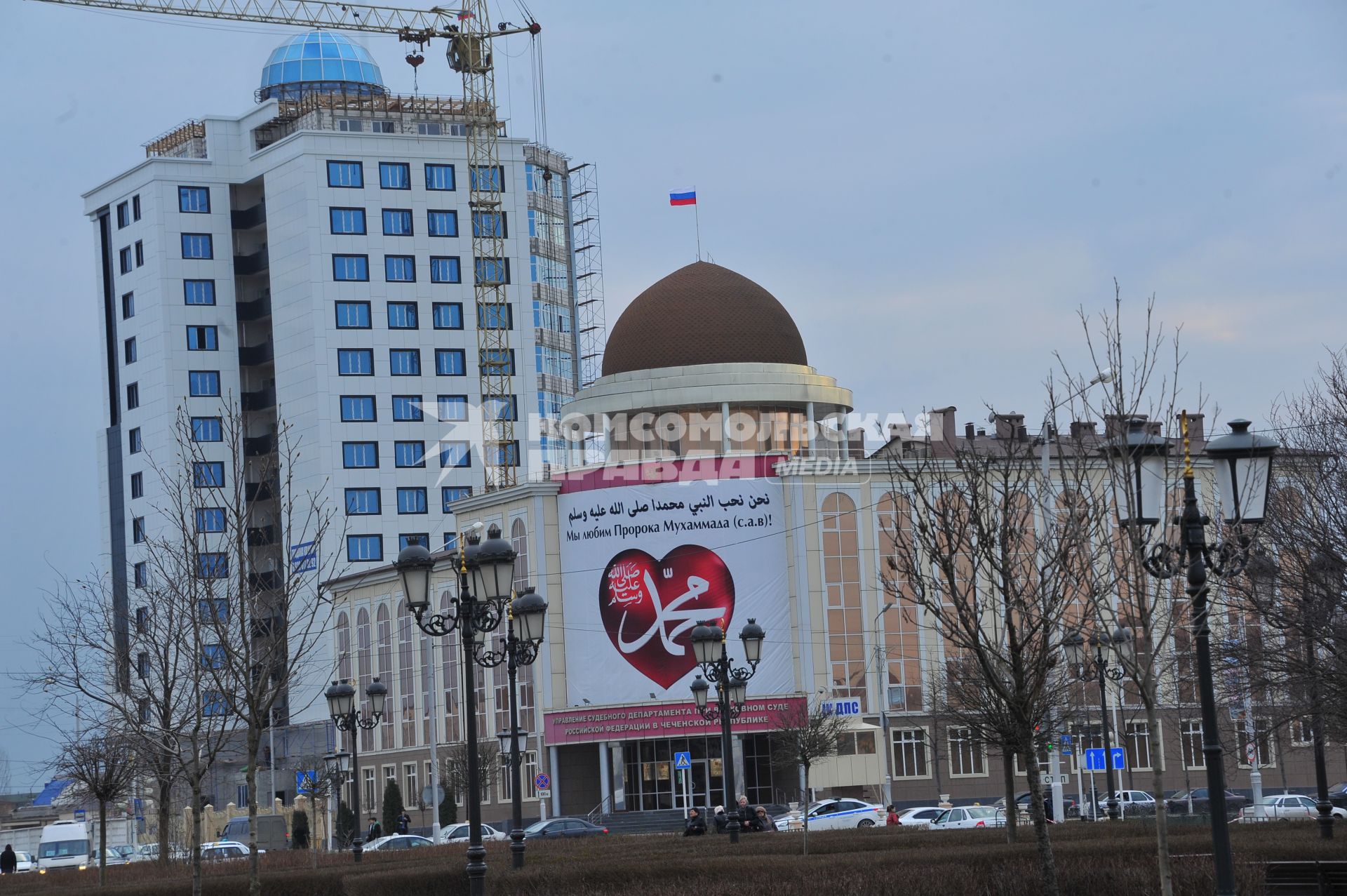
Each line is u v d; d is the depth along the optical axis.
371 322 158.62
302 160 158.25
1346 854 40.34
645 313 120.31
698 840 66.00
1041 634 36.91
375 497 156.38
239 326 164.62
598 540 113.12
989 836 54.44
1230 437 27.45
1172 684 79.56
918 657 110.19
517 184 164.50
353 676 137.50
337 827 114.06
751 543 110.81
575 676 113.00
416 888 47.53
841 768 108.06
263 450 161.00
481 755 111.00
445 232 161.50
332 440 155.88
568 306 186.62
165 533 158.75
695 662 110.06
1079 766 94.44
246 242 167.12
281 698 146.62
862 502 111.38
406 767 129.75
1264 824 56.62
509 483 159.00
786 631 110.19
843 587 110.44
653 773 112.00
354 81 172.62
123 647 69.25
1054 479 70.62
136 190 165.38
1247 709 65.81
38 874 77.19
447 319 160.75
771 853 51.50
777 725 107.88
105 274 171.50
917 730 109.00
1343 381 55.81
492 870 47.75
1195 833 49.72
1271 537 51.38
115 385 170.12
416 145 161.62
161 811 73.81
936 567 105.25
